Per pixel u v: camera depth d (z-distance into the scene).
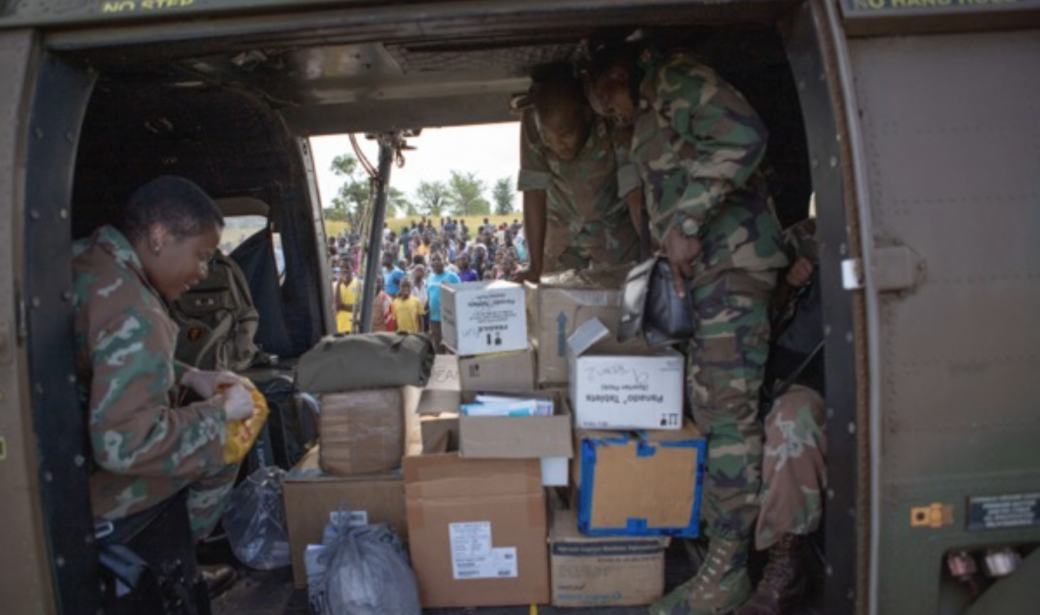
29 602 1.55
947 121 1.56
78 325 1.74
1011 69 1.58
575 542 2.25
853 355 1.54
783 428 2.06
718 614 2.15
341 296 8.55
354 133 3.67
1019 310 1.54
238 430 2.01
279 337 3.88
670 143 2.26
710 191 2.00
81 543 1.65
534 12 1.58
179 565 1.96
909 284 1.50
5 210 1.49
